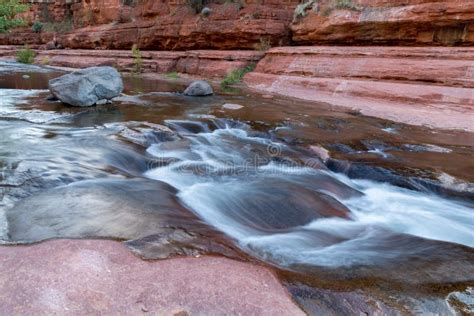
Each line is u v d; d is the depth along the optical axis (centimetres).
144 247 273
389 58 1212
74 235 289
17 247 262
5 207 339
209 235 317
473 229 425
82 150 540
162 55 2116
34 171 432
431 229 424
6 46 3139
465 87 980
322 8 1591
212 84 1581
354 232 397
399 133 789
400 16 1298
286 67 1526
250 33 1780
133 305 206
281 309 215
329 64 1362
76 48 2883
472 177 536
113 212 337
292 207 429
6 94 1085
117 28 2519
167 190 436
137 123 762
